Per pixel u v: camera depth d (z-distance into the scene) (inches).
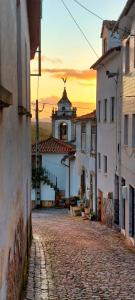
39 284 518.3
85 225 1176.8
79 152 1637.6
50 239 879.7
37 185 1940.2
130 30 860.0
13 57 346.3
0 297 266.5
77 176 1768.0
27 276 549.0
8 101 259.3
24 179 553.6
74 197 1763.0
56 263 639.8
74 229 1073.5
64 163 1950.1
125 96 933.2
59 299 464.4
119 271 600.4
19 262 436.1
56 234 962.1
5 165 291.6
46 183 1947.6
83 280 545.6
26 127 616.4
